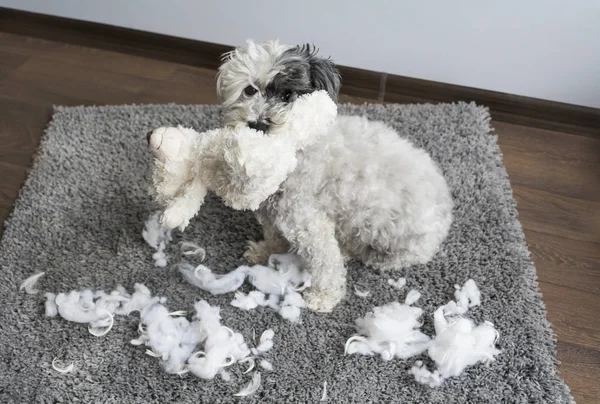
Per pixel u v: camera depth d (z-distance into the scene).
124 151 1.89
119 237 1.64
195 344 1.38
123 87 2.21
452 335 1.33
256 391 1.31
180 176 1.17
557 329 1.46
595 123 2.03
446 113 2.02
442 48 2.01
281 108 1.20
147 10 2.22
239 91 1.25
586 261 1.63
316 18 2.05
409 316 1.40
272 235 1.53
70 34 2.38
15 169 1.86
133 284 1.53
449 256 1.58
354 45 2.09
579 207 1.79
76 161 1.85
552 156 1.97
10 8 2.39
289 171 1.15
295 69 1.23
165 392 1.31
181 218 1.19
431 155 1.86
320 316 1.46
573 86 1.98
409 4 1.91
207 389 1.32
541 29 1.86
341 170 1.31
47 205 1.72
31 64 2.30
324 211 1.36
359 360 1.36
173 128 1.17
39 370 1.35
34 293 1.50
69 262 1.58
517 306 1.47
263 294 1.48
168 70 2.30
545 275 1.59
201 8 2.15
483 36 1.94
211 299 1.49
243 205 1.14
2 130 2.00
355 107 2.05
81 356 1.37
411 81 2.12
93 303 1.45
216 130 1.19
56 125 1.98
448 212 1.44
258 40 2.18
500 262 1.57
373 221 1.35
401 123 1.98
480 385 1.32
